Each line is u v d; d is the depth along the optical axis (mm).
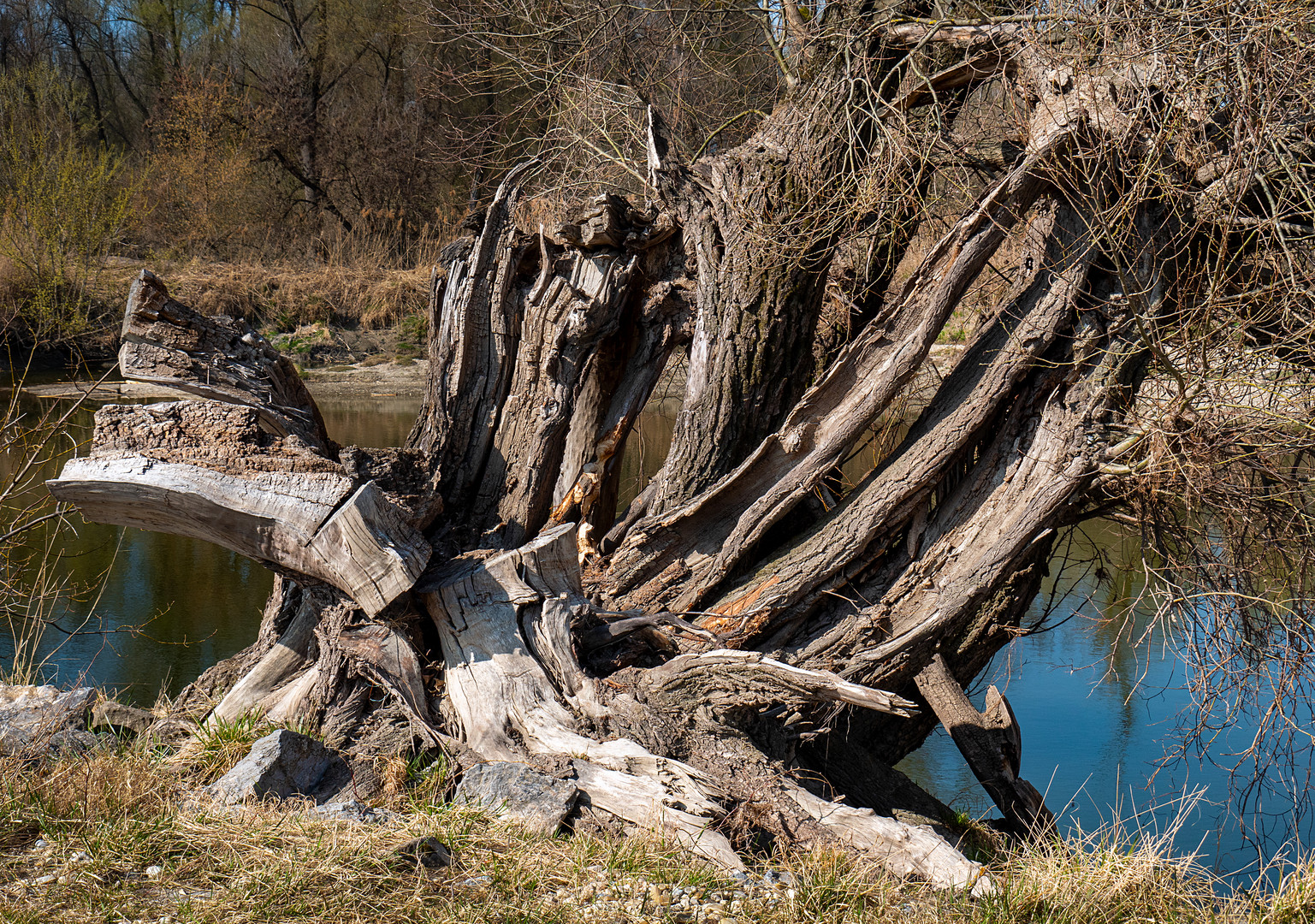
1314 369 5453
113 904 3203
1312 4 4938
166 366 5223
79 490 4637
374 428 19141
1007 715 5797
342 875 3461
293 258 28812
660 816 4113
